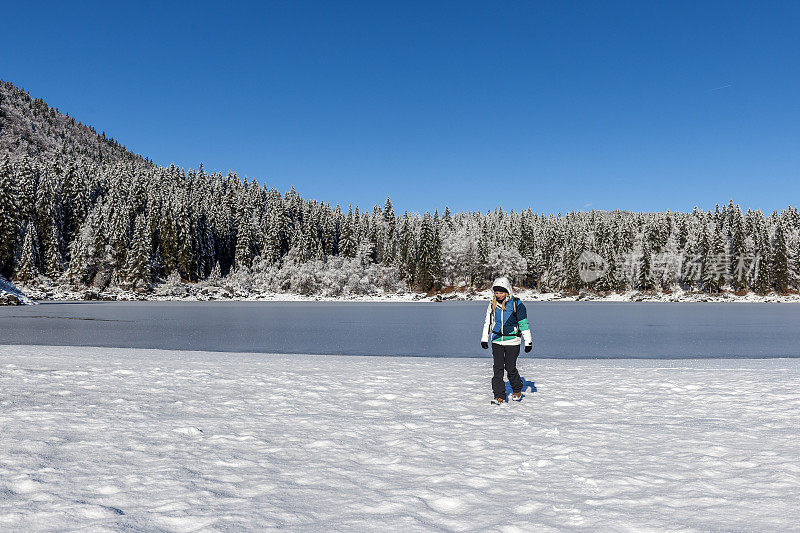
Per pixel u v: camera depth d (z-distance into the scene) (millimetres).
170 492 3652
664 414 6980
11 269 86438
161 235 100312
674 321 42656
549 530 3062
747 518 3232
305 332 29875
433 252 108812
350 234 122750
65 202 99000
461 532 3023
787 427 5969
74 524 3020
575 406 7695
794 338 25812
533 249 123000
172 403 7488
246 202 125000
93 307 65062
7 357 14148
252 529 3006
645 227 111500
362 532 2998
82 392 8219
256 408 7250
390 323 39625
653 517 3268
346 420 6488
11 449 4695
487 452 4957
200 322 38875
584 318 47969
